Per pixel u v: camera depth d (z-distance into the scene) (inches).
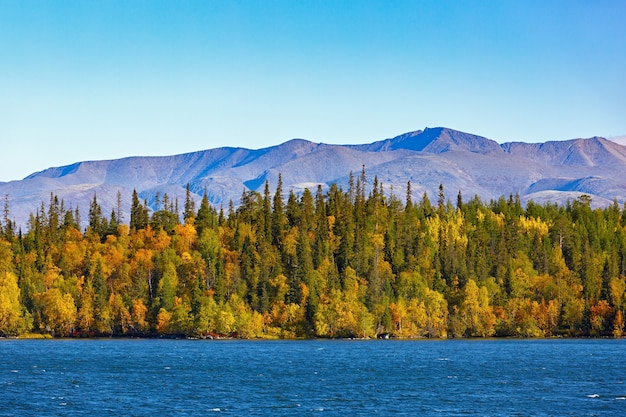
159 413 4569.4
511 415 4488.2
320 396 5177.2
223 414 4542.3
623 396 5123.0
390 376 6279.5
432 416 4471.0
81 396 5157.5
